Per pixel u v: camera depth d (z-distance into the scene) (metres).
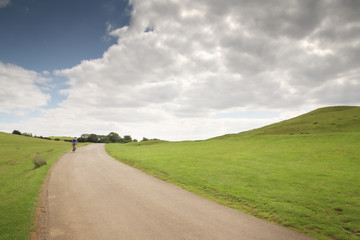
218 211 8.85
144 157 28.02
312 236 6.80
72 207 9.05
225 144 41.44
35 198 10.13
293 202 9.95
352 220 7.99
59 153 35.50
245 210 9.07
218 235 6.61
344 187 12.05
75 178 15.24
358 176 14.34
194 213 8.55
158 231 6.81
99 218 7.85
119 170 19.16
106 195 10.96
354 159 19.48
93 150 46.06
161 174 17.12
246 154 26.34
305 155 22.86
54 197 10.52
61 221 7.55
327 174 15.02
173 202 9.97
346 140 29.03
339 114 61.53
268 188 12.23
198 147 40.12
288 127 63.88
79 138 140.62
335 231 7.14
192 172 17.08
